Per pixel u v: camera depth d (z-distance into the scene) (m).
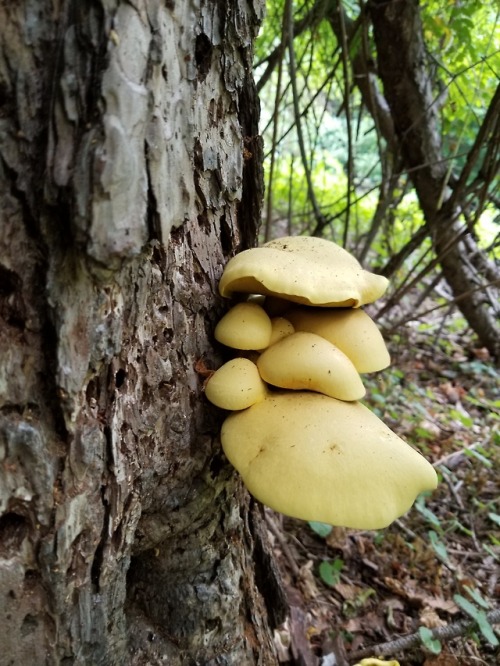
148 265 0.19
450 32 0.51
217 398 0.22
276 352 0.23
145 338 0.20
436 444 0.58
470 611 0.33
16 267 0.16
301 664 0.33
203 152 0.22
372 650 0.35
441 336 0.87
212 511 0.26
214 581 0.27
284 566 0.42
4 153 0.15
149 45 0.15
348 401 0.23
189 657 0.27
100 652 0.22
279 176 1.08
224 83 0.22
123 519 0.21
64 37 0.15
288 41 0.42
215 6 0.20
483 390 0.73
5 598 0.18
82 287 0.17
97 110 0.14
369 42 0.54
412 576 0.42
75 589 0.20
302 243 0.26
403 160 0.60
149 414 0.21
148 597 0.26
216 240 0.24
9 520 0.18
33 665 0.19
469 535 0.46
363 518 0.20
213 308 0.24
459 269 0.69
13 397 0.17
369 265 0.96
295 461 0.20
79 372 0.17
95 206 0.15
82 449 0.18
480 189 0.47
